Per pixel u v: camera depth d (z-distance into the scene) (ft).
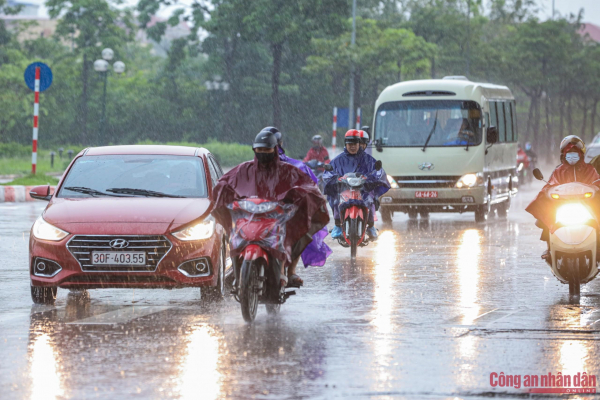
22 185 149.28
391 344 42.68
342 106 418.51
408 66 309.01
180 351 40.98
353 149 81.15
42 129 396.98
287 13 353.31
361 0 447.01
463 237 98.58
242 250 47.47
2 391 33.99
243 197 48.26
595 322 48.62
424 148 118.32
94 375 36.47
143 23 415.64
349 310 52.34
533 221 123.44
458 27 387.96
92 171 60.03
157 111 420.36
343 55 289.53
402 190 118.11
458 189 117.19
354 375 36.58
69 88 407.64
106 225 52.65
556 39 427.74
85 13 406.41
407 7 433.07
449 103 119.44
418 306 53.78
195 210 54.70
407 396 33.45
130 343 42.73
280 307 53.26
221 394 33.55
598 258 57.41
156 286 52.65
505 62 411.13
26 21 433.89
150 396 33.27
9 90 372.79
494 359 39.60
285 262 49.37
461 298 56.85
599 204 56.75
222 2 387.55
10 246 83.76
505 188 134.10
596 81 480.23
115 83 420.77
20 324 47.78
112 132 418.72
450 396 33.55
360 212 78.43
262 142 47.57
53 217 53.88
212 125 421.18
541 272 69.41
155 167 60.13
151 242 52.21
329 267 72.54
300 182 48.49
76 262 52.34
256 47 419.13
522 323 48.24
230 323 47.96
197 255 52.80
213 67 419.74
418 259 77.92
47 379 35.83
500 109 132.98
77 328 46.57
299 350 41.27
